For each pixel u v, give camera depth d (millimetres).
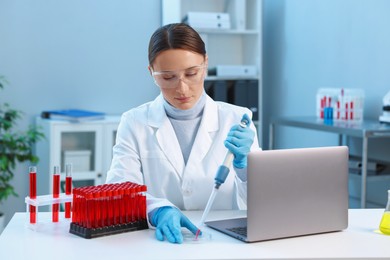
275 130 4629
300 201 1600
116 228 1632
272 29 4570
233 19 4336
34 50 4043
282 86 4453
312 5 4066
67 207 1773
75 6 4117
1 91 3988
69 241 1554
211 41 4449
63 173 3717
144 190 1688
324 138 3998
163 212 1654
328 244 1544
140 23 4285
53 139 3678
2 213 3754
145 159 2045
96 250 1472
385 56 3418
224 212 1938
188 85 1790
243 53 4535
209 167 2021
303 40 4180
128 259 1397
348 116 3455
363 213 1935
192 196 2025
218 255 1430
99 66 4207
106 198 1618
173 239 1540
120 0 4223
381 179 3121
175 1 4008
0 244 1521
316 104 3879
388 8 3377
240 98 4191
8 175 3838
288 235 1592
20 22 3998
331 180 1651
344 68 3768
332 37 3865
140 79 4316
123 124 2096
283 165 1562
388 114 3260
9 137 3564
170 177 2031
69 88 4148
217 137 2055
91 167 3795
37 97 4074
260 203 1532
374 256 1438
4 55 3979
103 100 4238
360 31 3609
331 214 1658
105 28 4203
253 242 1549
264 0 4668
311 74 4098
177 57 1730
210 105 2090
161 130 2043
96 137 3787
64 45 4113
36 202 1657
